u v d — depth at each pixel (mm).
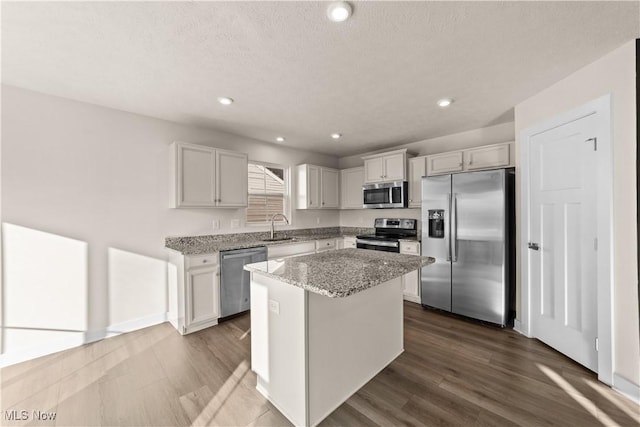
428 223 3311
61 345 2398
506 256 2760
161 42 1677
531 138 2508
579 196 2057
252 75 2102
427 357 2240
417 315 3168
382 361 2076
